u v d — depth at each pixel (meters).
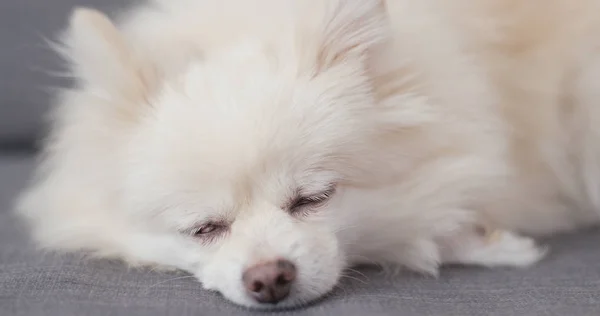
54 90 0.67
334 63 0.48
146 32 0.51
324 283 0.46
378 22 0.49
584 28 0.56
